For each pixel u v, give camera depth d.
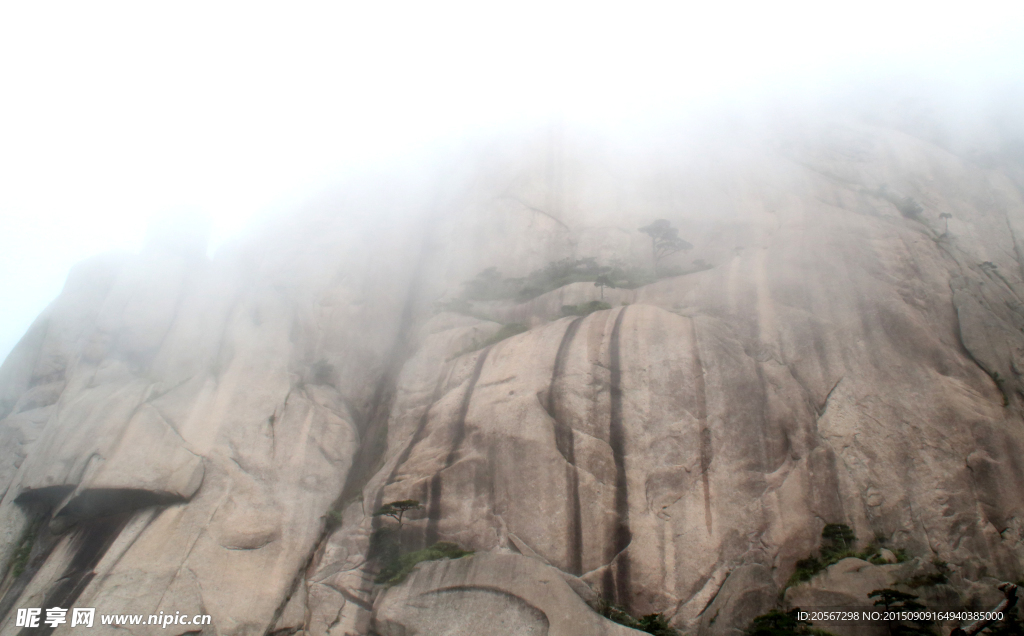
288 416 36.09
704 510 26.56
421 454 31.30
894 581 23.05
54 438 35.22
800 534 25.83
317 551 30.69
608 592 24.83
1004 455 28.52
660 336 31.88
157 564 28.00
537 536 26.48
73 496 31.05
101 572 27.89
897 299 34.75
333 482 34.06
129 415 35.47
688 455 28.00
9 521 33.41
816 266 37.12
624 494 27.09
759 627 22.02
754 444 28.31
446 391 34.75
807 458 28.12
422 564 25.34
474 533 27.31
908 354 32.12
